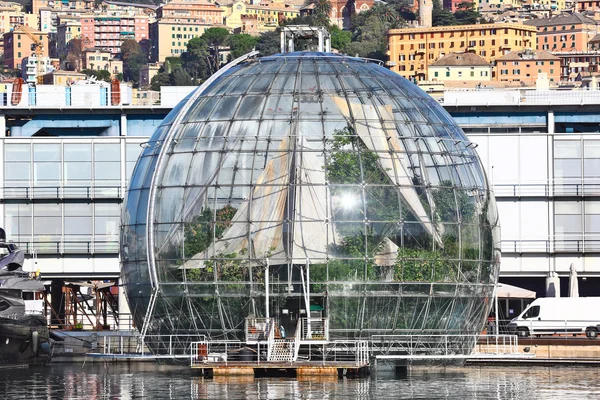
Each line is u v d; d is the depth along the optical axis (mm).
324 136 110562
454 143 116438
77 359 123500
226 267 108438
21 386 96875
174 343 111875
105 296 174375
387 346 108875
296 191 108438
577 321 149750
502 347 123875
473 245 114188
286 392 89125
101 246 162000
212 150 111562
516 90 170500
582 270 160000
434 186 112188
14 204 161875
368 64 120875
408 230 109500
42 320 121688
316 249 107375
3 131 168250
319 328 106250
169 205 112000
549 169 160375
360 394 88500
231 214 109375
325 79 115000
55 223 162125
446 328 112000
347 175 109188
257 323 106562
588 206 160125
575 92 170375
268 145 110438
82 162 162250
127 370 111812
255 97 113562
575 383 98625
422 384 96875
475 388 94062
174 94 170875
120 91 178750
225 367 102250
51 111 169500
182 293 109812
